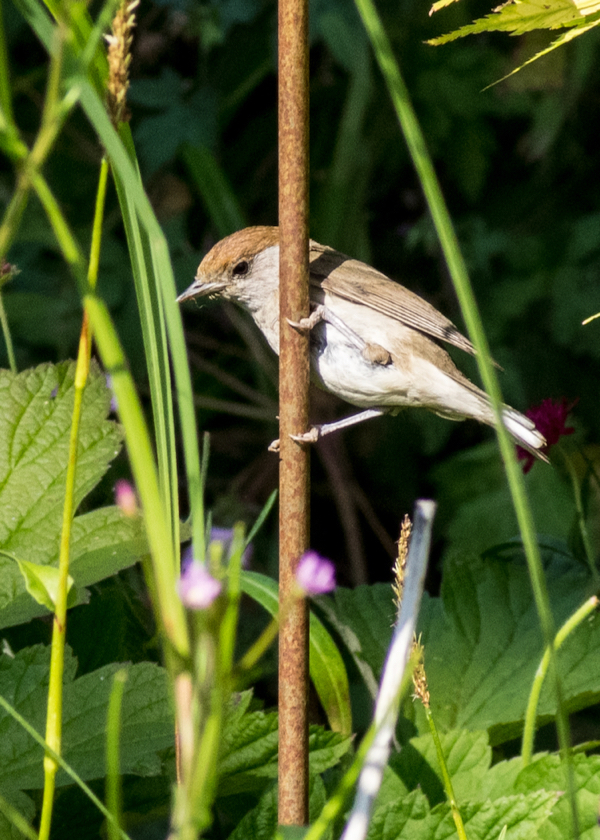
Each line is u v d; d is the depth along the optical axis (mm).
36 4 2395
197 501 2467
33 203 10430
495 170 12641
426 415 11445
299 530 3352
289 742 3277
